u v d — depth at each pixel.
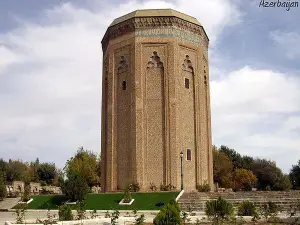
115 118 36.69
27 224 17.77
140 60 35.81
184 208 26.30
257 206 26.16
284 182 72.44
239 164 75.56
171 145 34.16
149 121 34.94
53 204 32.97
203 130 37.09
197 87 36.94
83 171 60.41
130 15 37.34
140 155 34.25
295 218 19.45
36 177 77.44
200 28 38.09
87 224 18.56
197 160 35.66
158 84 35.47
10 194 44.16
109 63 38.06
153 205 28.31
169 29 36.06
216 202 17.80
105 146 38.28
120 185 35.19
